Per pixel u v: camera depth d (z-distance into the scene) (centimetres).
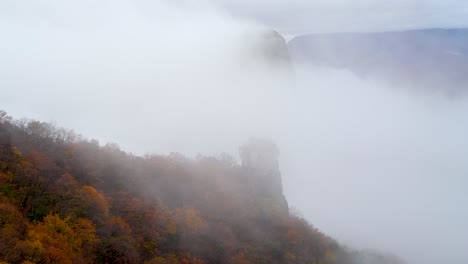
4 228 3234
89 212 4275
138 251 4366
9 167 4194
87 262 3578
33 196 3944
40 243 3216
